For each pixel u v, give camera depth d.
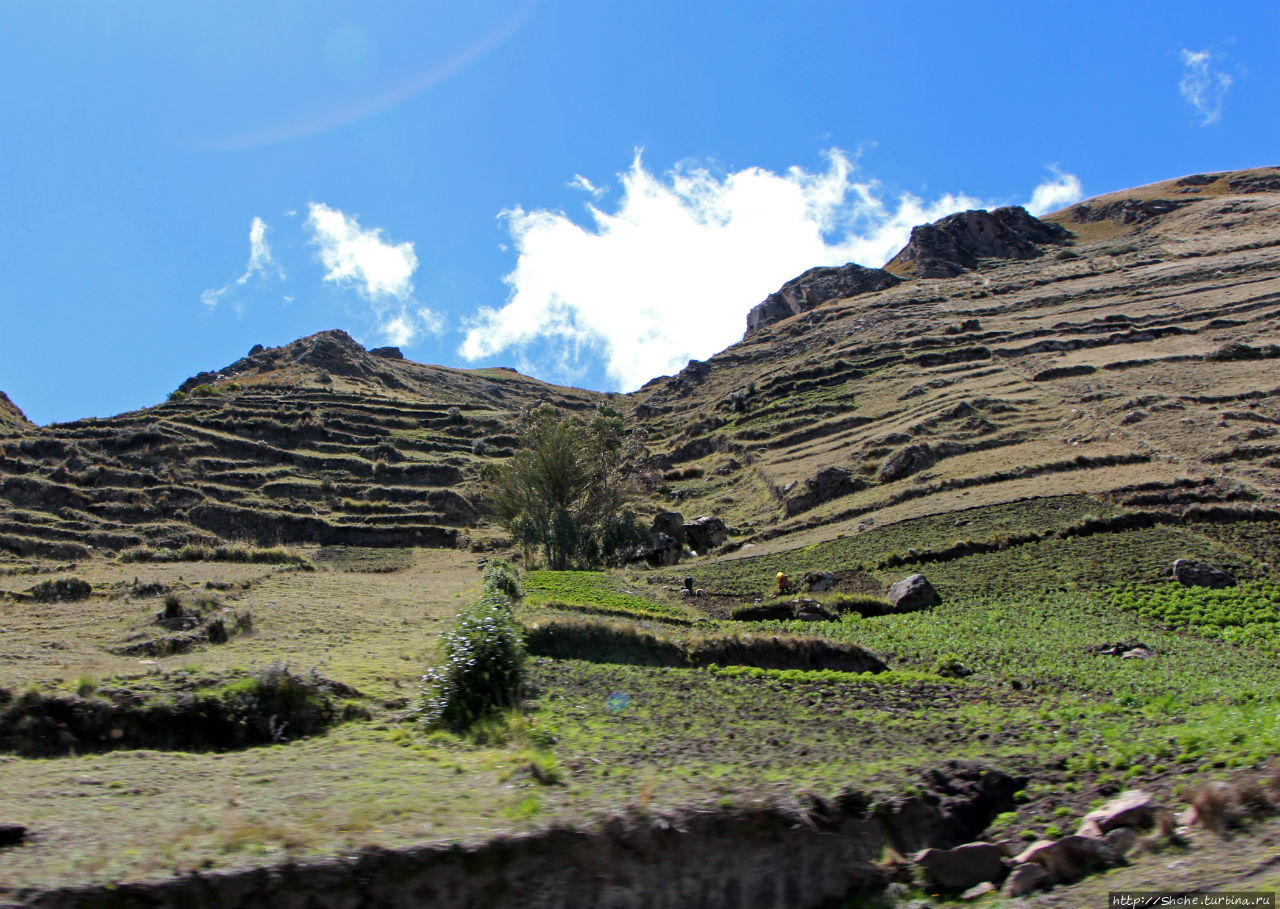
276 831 10.16
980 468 69.50
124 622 29.86
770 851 11.32
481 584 46.06
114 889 8.82
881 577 50.38
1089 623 38.88
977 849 11.69
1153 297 117.56
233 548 66.81
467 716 18.42
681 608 43.09
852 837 11.91
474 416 126.12
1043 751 16.19
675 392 147.88
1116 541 50.38
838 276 182.00
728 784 13.05
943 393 94.31
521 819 10.87
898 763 15.17
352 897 9.45
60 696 15.48
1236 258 129.75
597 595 42.69
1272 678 29.39
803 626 39.59
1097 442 69.69
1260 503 53.00
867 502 70.38
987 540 52.81
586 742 17.23
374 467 100.19
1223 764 13.36
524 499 72.25
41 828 10.39
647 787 12.40
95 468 88.31
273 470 95.19
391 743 16.41
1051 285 138.62
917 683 27.06
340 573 58.41
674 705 21.84
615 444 78.75
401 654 24.00
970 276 160.62
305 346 157.00
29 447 90.62
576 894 10.29
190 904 8.97
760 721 20.42
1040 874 11.19
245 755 15.07
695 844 10.97
